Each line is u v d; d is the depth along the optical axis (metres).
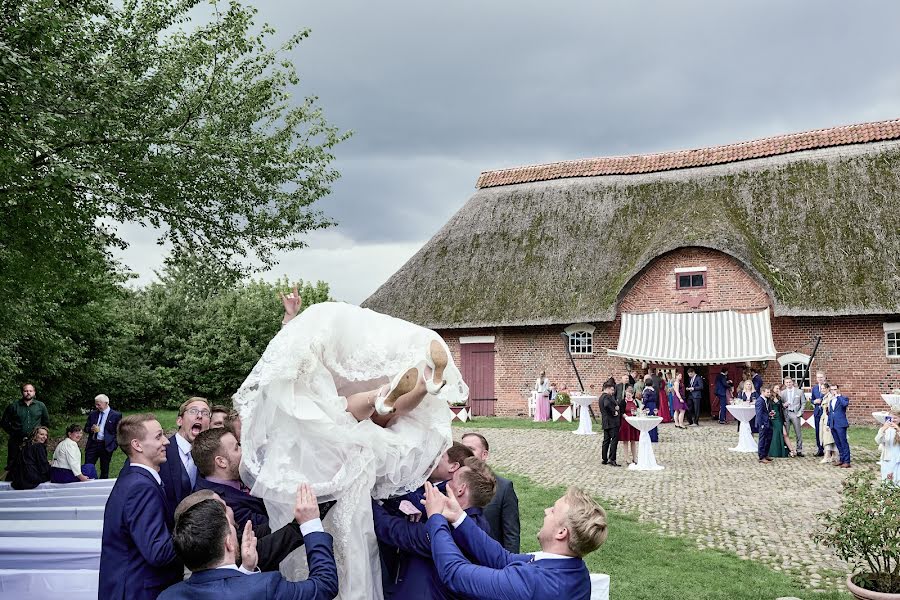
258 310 43.25
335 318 3.84
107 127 11.00
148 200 13.13
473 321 30.38
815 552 10.10
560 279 30.20
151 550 3.86
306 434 3.70
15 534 6.43
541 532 3.71
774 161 30.47
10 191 10.32
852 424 25.61
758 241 27.75
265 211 14.94
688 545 10.54
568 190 33.59
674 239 27.92
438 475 4.22
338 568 3.69
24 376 23.59
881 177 27.95
